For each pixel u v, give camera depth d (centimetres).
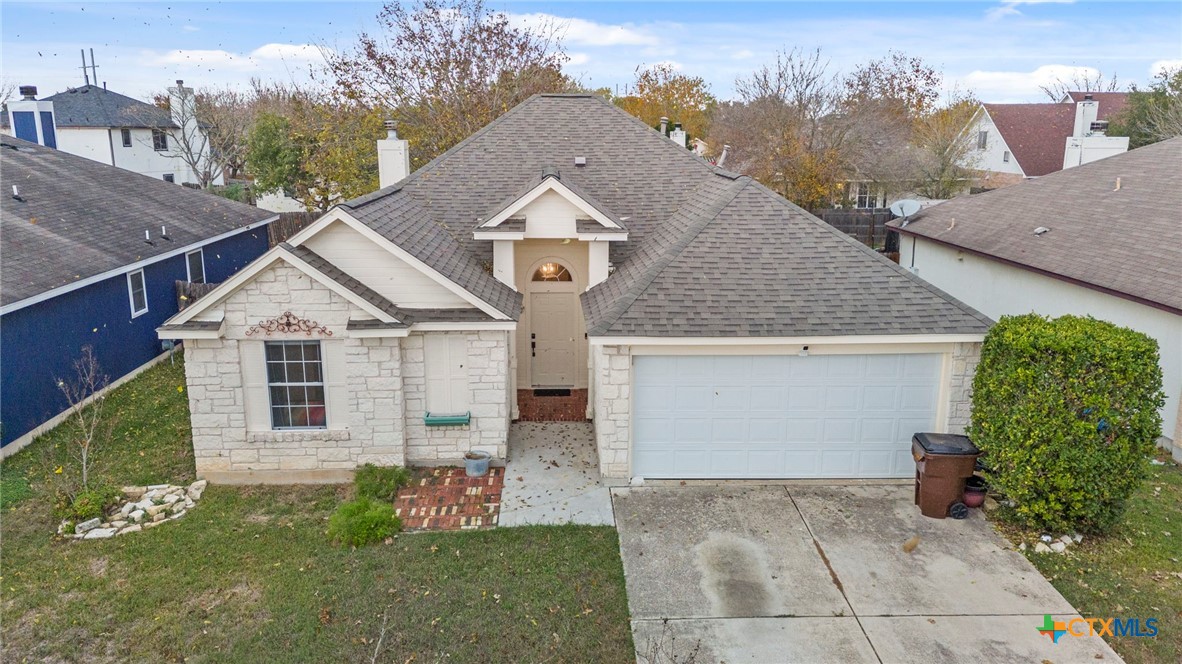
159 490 1092
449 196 1450
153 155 4112
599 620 804
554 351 1492
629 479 1134
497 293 1210
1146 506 1038
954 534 982
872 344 1091
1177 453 1188
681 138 1944
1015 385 950
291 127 3669
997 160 3912
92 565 903
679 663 736
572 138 1584
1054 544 947
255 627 786
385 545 949
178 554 924
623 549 945
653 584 870
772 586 867
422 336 1136
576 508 1052
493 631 779
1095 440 911
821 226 1247
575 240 1393
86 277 1405
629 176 1508
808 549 946
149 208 1986
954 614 816
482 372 1156
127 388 1544
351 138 3166
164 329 1045
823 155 3169
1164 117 3044
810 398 1117
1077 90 5100
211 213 2195
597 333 1039
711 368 1103
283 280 1061
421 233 1245
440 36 3272
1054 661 742
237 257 2244
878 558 926
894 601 840
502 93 3256
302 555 925
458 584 862
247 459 1120
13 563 905
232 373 1088
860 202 3456
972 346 1088
